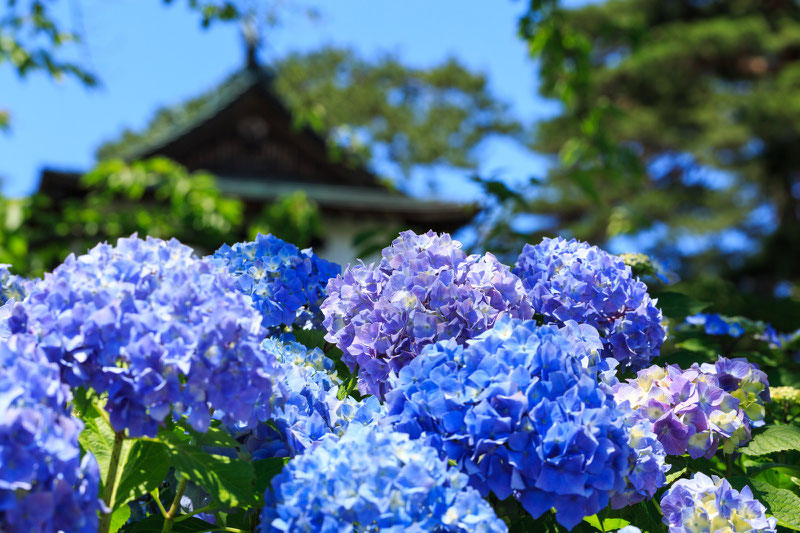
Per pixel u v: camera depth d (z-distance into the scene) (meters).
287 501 1.11
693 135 15.48
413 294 1.30
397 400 1.20
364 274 1.36
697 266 14.59
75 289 1.14
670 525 1.21
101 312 1.11
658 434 1.26
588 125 4.08
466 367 1.18
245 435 1.23
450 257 1.34
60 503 1.05
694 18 16.53
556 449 1.14
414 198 9.56
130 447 1.20
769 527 1.21
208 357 1.11
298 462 1.13
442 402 1.16
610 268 1.39
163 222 5.09
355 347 1.31
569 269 1.37
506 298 1.32
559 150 15.84
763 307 1.87
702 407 1.27
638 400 1.27
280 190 9.15
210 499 1.24
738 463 1.43
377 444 1.13
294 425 1.22
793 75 14.02
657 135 15.26
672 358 1.58
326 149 9.80
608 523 1.23
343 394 1.36
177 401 1.11
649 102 15.74
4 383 1.06
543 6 3.78
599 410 1.14
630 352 1.36
